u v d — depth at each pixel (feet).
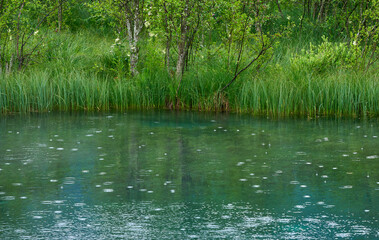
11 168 24.48
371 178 22.53
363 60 48.96
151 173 23.66
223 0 45.21
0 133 33.60
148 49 49.26
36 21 64.44
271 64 49.21
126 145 30.07
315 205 18.84
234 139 31.91
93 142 30.86
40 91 44.55
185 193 20.39
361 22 54.85
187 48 46.75
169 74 47.91
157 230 16.37
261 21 48.03
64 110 44.98
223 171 23.99
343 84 42.93
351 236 15.85
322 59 48.19
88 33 68.85
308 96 42.73
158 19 45.34
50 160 26.16
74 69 49.03
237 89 45.52
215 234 16.03
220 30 48.52
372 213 17.89
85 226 16.70
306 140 31.37
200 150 28.68
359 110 42.75
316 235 15.96
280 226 16.69
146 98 46.93
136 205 18.84
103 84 46.14
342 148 28.96
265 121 39.06
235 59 47.09
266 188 21.07
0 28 50.31
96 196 19.97
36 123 37.76
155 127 36.35
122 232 16.19
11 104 43.96
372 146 29.45
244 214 17.85
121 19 50.88
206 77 46.16
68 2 69.15
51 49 55.01
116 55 53.16
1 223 16.96
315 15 67.31
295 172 23.72
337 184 21.62
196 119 40.06
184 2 43.96
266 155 27.35
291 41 59.21
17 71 49.06
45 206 18.71
